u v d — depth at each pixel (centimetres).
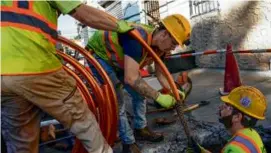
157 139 333
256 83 552
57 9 176
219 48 764
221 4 735
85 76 250
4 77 162
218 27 755
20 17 161
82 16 176
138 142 337
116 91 291
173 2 934
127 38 237
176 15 242
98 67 253
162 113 438
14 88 165
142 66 261
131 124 380
